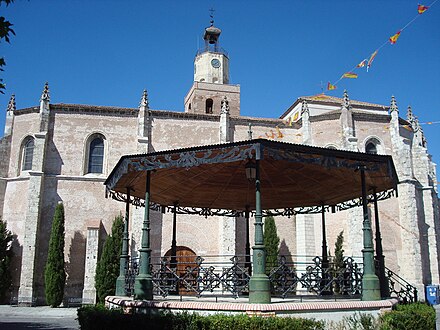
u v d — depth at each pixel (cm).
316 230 3884
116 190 1847
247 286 1536
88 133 3941
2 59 1034
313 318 1245
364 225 1474
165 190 1934
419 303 1602
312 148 1359
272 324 1144
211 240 3866
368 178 1694
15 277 3622
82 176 3822
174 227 2119
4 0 973
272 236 3741
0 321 2441
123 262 1692
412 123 4325
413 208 3822
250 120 4184
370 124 4072
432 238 4012
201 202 2170
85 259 3659
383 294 1609
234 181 1895
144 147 3881
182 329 1191
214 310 1267
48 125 3891
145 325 1224
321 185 1914
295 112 4891
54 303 3356
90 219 3750
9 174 3909
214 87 5475
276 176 1856
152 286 1423
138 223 3659
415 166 4191
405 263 3791
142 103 4012
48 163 3828
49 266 3419
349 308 1319
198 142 4088
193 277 1606
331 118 4078
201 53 5922
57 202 3747
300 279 1472
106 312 1353
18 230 3731
